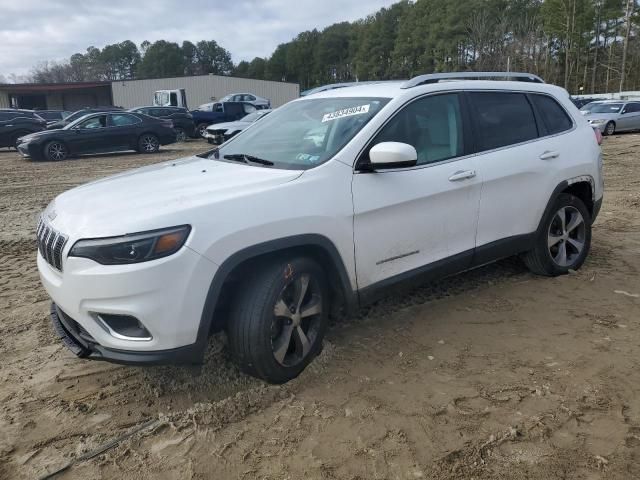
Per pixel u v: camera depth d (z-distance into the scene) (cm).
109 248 265
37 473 255
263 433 280
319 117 391
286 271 305
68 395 318
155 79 4741
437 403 301
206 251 274
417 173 364
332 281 338
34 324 416
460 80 430
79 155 1744
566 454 260
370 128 351
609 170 1209
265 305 297
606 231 656
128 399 313
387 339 376
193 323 275
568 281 477
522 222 440
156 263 264
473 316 411
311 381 324
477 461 256
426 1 7181
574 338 373
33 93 4969
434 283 479
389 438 273
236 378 331
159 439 278
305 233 308
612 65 6069
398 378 327
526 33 5091
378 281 353
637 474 246
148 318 265
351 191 332
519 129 444
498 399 303
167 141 1828
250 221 289
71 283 274
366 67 8500
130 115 1753
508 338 375
